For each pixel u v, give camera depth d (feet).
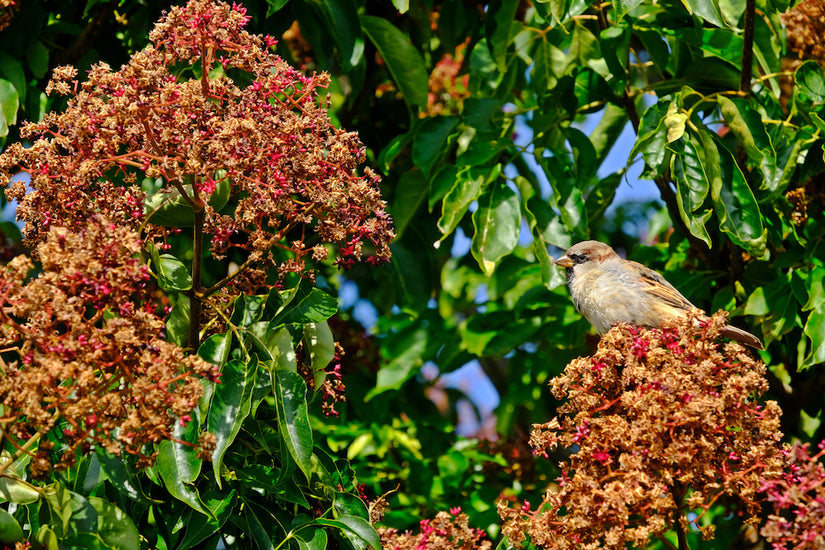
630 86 40.45
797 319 36.70
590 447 23.76
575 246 38.32
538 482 44.83
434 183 38.60
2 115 32.63
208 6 23.95
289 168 24.23
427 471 43.70
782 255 36.68
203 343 25.02
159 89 23.75
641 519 23.88
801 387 38.52
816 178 36.52
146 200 25.31
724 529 41.16
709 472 22.91
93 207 24.06
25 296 20.70
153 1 38.78
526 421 53.42
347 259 25.88
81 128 23.56
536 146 41.04
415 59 39.93
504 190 37.32
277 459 26.89
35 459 21.18
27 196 24.04
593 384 25.07
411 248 43.37
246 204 24.67
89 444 21.25
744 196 33.27
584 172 39.27
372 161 44.98
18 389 20.61
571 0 33.96
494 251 36.47
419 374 54.54
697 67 37.76
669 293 36.11
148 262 25.00
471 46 46.70
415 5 44.52
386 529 25.91
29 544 22.36
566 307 45.93
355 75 44.11
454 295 52.44
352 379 45.34
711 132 34.27
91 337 21.42
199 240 25.41
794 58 41.06
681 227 39.14
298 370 27.09
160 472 23.44
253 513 25.89
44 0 38.09
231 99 24.57
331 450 41.50
